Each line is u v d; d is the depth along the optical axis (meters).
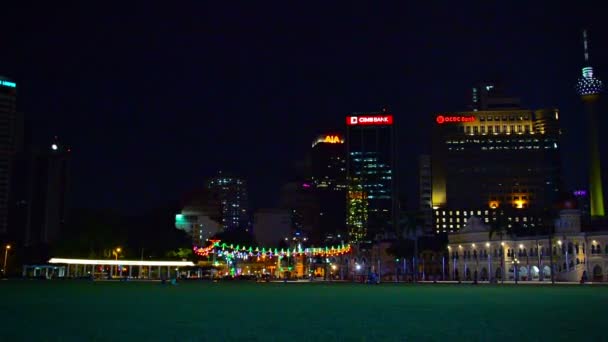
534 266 190.12
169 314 48.28
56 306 57.41
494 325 38.31
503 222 199.12
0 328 37.12
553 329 35.81
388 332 34.81
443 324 39.19
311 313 49.22
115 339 31.92
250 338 32.38
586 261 177.50
